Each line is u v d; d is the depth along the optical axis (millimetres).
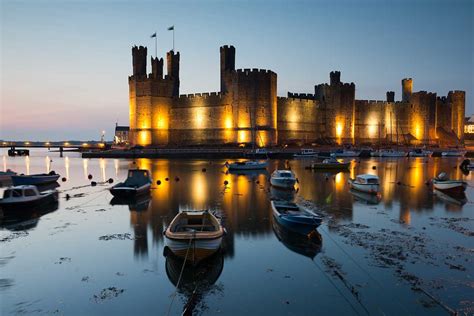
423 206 21531
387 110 93312
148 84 76250
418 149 79312
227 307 9617
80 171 44188
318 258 12750
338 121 85938
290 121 80125
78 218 18766
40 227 17000
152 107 76562
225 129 72875
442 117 99000
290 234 15516
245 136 70000
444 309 9430
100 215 19422
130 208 21172
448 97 101688
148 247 14125
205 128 75188
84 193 26812
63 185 31500
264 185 30344
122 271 11875
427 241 14547
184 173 40312
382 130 92688
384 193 26422
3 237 15453
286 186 27531
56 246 14281
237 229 16375
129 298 10148
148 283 11008
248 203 22406
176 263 12484
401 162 59031
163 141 78000
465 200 23578
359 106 91125
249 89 69938
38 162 62688
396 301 9836
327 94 86812
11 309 9633
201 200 23453
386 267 11945
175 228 13367
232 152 65438
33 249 13945
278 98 77875
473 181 34594
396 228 16516
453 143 94375
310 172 41812
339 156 71562
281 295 10203
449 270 11688
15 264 12500
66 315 9344
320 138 85438
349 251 13406
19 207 20047
